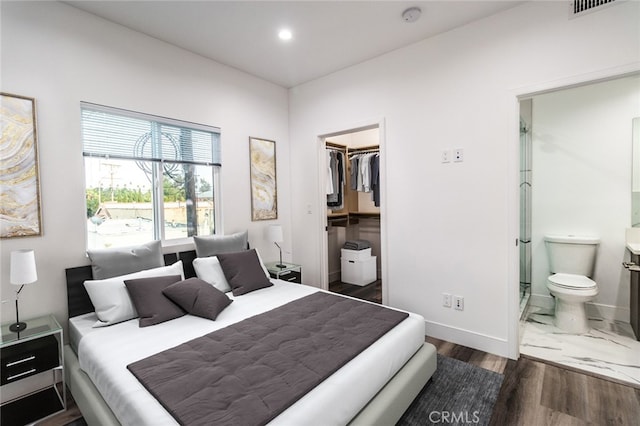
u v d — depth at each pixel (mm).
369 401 1528
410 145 2912
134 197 2713
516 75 2330
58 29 2207
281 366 1468
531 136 3420
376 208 5004
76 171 2299
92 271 2293
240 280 2680
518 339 2432
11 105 2012
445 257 2740
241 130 3461
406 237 2973
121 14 2381
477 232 2559
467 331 2637
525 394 1965
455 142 2639
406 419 1764
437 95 2725
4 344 1718
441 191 2734
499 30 2391
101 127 2477
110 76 2473
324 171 3820
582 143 3162
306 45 2898
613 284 3027
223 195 3291
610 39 1985
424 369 1909
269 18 2459
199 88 3078
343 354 1566
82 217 2332
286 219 4004
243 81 3469
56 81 2201
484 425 1709
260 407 1186
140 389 1331
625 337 2699
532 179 3441
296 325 1938
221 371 1425
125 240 2664
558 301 2936
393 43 2859
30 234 2092
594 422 1717
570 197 3246
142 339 1815
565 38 2133
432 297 2832
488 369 2264
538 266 3469
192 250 2967
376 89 3139
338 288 4387
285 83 3824
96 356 1636
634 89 2918
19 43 2045
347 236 5102
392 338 1795
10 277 1945
